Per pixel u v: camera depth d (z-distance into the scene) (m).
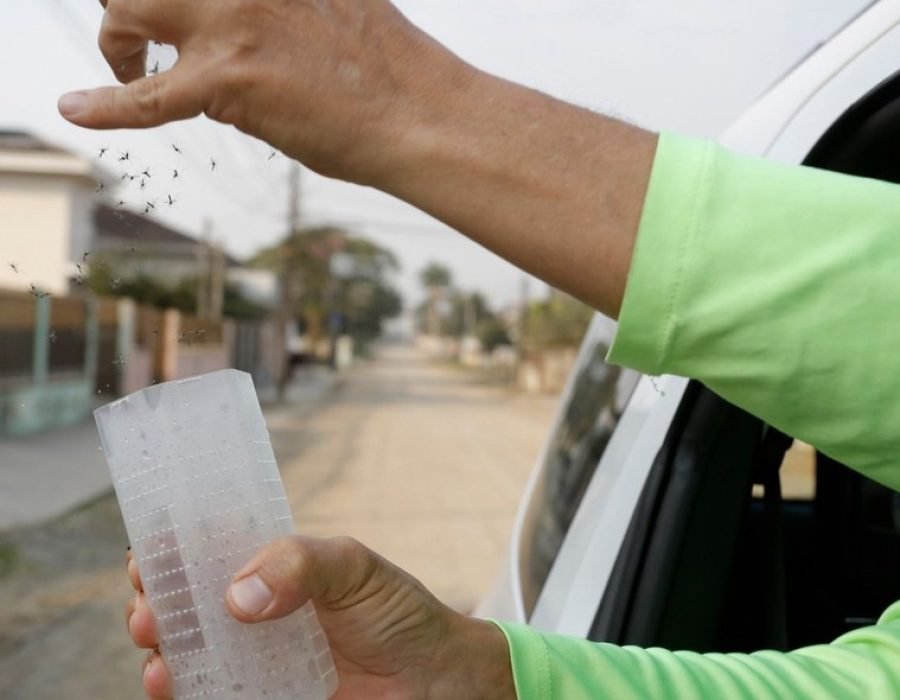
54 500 6.68
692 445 0.90
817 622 1.16
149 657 0.55
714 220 0.48
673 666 0.59
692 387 0.90
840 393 0.49
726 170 0.49
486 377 32.12
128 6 0.46
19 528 5.81
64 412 10.58
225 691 0.51
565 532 1.15
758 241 0.48
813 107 0.86
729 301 0.48
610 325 1.28
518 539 1.54
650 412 0.97
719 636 0.97
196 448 0.52
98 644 3.81
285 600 0.49
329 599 0.52
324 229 24.06
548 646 0.58
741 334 0.48
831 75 0.87
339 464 9.03
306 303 33.38
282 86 0.46
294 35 0.46
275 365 21.81
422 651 0.55
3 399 9.38
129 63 0.49
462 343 47.12
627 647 0.61
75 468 7.96
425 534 5.99
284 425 12.83
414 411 16.58
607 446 1.09
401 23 0.48
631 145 0.49
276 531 0.52
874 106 0.85
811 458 1.18
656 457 0.93
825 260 0.48
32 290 0.73
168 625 0.52
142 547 0.52
